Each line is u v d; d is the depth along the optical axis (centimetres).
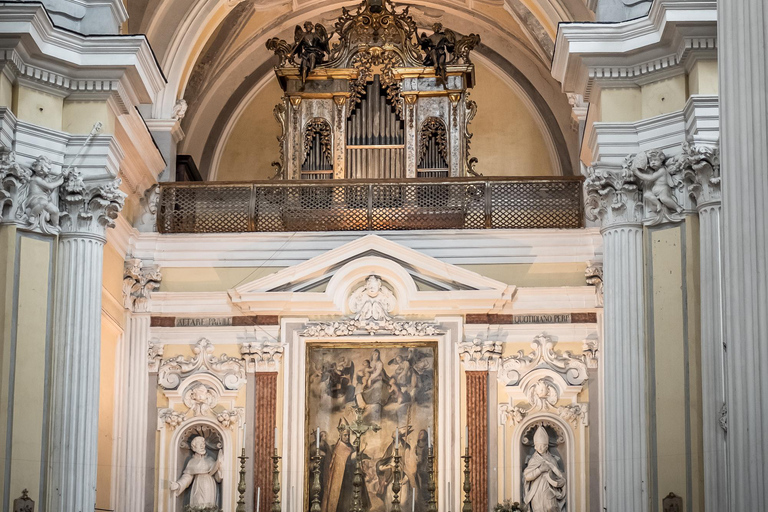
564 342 1800
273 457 1675
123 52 1531
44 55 1497
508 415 1773
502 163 2366
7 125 1469
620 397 1451
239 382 1806
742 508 934
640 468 1427
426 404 1792
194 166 2100
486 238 1839
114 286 1783
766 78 968
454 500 1750
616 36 1502
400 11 2366
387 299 1817
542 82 2330
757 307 947
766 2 975
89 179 1538
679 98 1480
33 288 1484
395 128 2053
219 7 2033
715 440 1348
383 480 1775
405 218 1859
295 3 2294
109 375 1784
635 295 1473
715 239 1398
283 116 2061
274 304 1811
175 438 1791
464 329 1806
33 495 1445
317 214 1869
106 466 1767
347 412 1795
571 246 1828
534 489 1750
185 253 1856
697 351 1413
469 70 2050
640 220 1489
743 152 966
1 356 1432
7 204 1465
